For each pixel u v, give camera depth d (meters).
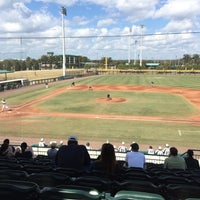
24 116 33.16
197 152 19.94
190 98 48.34
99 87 66.06
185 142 22.94
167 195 4.03
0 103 41.72
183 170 8.34
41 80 77.38
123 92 56.78
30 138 23.91
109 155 6.49
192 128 27.55
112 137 24.30
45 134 25.27
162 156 15.52
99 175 5.71
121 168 7.04
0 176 4.45
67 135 24.94
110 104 41.78
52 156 11.77
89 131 26.27
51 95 51.50
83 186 3.78
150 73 131.88
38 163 7.46
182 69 137.12
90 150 16.61
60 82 79.94
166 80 88.25
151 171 7.52
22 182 3.38
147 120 30.98
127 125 28.62
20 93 54.12
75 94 53.06
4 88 59.34
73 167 6.52
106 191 4.11
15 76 110.06
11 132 25.88
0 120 31.02
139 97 49.38
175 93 55.34
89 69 149.88
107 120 30.98
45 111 36.22
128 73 132.12
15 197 3.15
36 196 3.32
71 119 31.58
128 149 20.05
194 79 93.81
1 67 176.88
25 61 185.62
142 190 3.99
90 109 37.66
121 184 4.06
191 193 3.96
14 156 10.70
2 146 10.68
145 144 22.36
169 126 28.30
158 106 40.12
